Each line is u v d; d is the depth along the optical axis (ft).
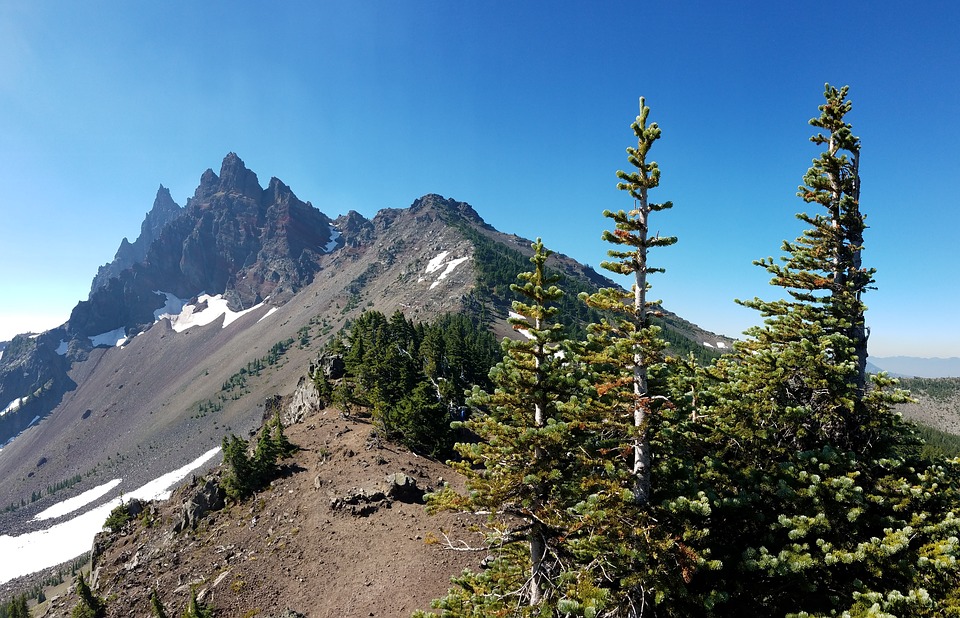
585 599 32.09
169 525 113.09
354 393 164.35
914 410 614.75
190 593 79.82
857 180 52.42
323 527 92.07
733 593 34.81
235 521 102.63
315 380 181.88
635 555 31.48
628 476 35.29
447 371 188.96
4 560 479.41
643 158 35.99
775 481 38.32
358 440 131.54
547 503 37.83
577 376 41.27
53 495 618.85
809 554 32.50
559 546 38.93
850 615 29.96
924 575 30.48
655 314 36.99
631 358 35.88
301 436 142.72
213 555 91.30
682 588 31.27
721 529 37.42
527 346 39.06
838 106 52.49
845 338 42.29
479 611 39.60
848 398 40.83
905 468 39.37
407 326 243.40
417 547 83.05
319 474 112.37
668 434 35.99
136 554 106.32
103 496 574.97
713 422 42.75
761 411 42.27
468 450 39.73
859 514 34.24
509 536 39.96
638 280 36.52
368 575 77.61
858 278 51.08
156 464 611.06
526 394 38.55
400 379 153.69
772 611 33.68
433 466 121.19
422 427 128.26
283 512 100.73
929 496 34.78
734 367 50.42
